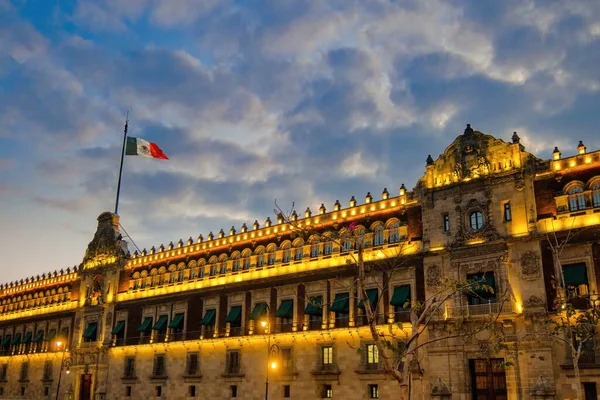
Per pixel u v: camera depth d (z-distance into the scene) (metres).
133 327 86.06
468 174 57.03
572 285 48.78
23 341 106.50
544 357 48.47
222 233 79.44
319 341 62.53
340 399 59.19
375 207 63.34
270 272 70.56
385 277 59.78
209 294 76.62
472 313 52.69
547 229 51.50
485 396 51.19
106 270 94.12
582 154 51.50
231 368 70.62
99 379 87.88
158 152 90.94
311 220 68.31
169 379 77.31
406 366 28.02
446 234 56.94
